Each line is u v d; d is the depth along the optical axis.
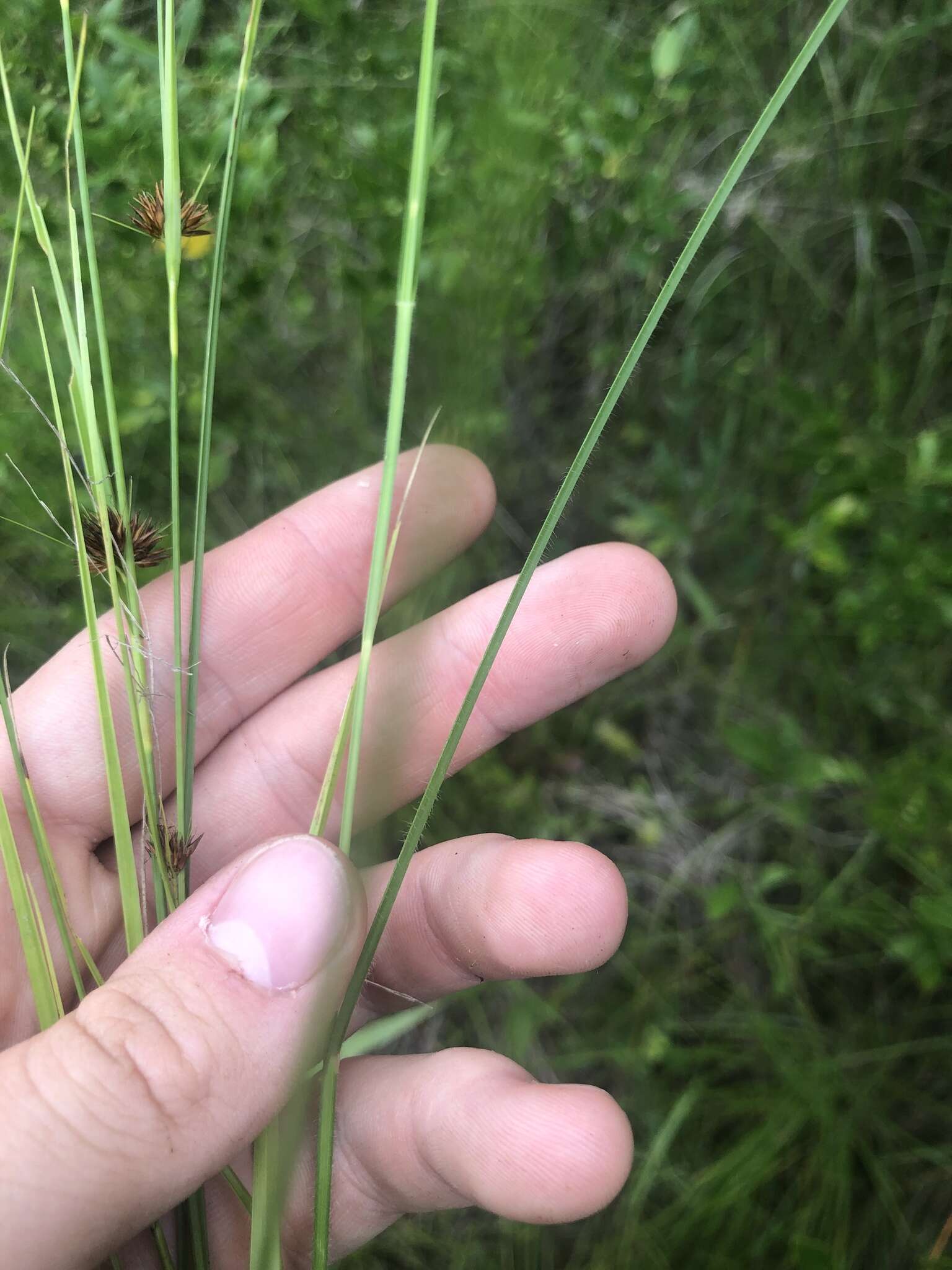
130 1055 0.09
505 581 0.15
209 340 0.10
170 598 0.15
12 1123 0.09
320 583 0.15
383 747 0.10
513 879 0.13
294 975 0.10
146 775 0.11
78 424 0.10
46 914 0.13
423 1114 0.12
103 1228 0.09
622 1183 0.12
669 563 0.21
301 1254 0.13
